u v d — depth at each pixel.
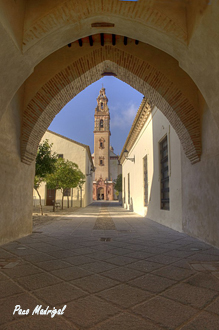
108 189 63.53
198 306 2.39
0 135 5.29
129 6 3.98
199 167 6.31
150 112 12.17
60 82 6.79
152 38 4.52
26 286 2.89
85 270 3.56
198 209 6.34
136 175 17.28
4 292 2.71
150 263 3.96
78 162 27.27
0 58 3.53
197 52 3.92
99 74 7.71
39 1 3.93
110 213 17.08
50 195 26.55
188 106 6.41
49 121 7.43
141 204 15.24
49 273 3.40
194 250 4.98
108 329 1.95
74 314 2.20
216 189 5.34
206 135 5.91
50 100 6.77
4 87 3.96
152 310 2.29
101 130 65.56
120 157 27.28
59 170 17.48
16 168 6.20
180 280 3.14
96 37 6.61
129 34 4.78
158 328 1.97
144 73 6.81
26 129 6.48
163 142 10.34
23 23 3.86
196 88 6.46
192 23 3.73
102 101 66.81
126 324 2.03
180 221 7.79
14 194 6.08
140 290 2.79
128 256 4.45
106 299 2.54
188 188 7.09
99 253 4.69
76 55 6.80
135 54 6.70
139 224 10.04
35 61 4.38
